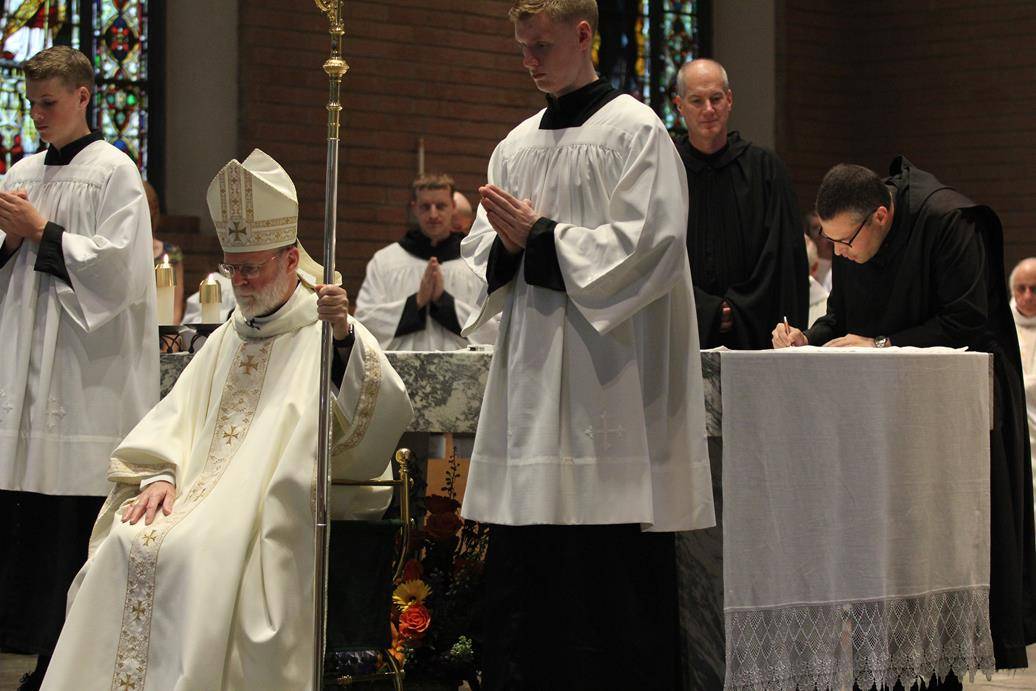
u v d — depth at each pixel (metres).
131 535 3.87
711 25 12.28
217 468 4.10
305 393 4.13
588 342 3.57
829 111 12.62
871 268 4.90
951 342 4.71
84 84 4.88
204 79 10.33
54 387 4.70
